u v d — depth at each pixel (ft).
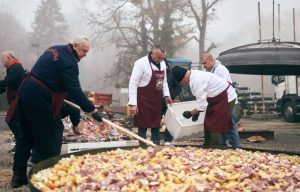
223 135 20.35
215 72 20.40
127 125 26.14
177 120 17.39
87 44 13.88
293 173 9.12
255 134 32.73
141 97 19.53
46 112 13.87
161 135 29.66
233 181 8.46
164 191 7.59
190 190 7.68
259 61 31.71
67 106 15.98
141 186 8.06
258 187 7.91
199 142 30.07
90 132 23.09
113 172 9.16
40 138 14.14
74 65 13.66
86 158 11.30
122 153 12.16
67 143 19.92
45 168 10.43
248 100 73.97
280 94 65.05
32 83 13.73
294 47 32.37
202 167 9.69
